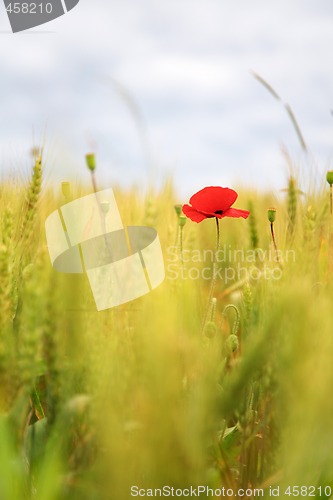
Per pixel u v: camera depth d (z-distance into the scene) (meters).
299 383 1.12
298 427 1.13
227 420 1.25
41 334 1.17
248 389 1.22
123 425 1.12
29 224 1.37
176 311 1.15
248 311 1.31
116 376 1.14
